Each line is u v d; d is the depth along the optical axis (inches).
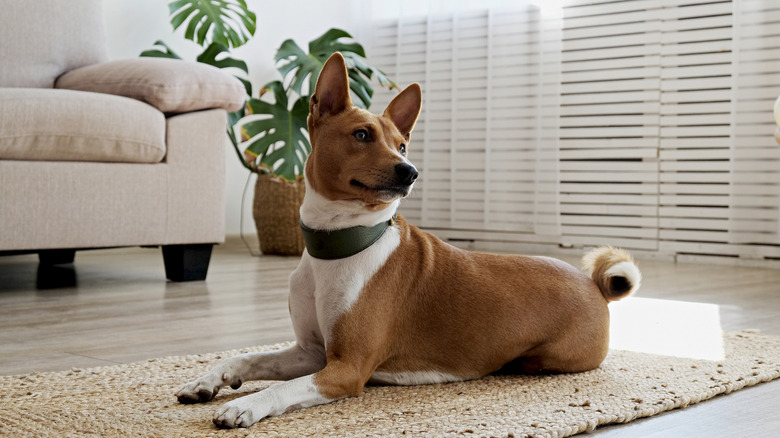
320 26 225.9
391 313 64.3
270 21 214.1
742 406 63.3
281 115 172.1
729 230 173.9
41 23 141.0
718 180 178.5
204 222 132.3
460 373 68.1
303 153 171.9
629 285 73.7
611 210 191.5
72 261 158.9
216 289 125.7
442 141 211.0
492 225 202.1
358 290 62.3
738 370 73.7
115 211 122.1
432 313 66.3
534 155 196.2
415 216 217.0
